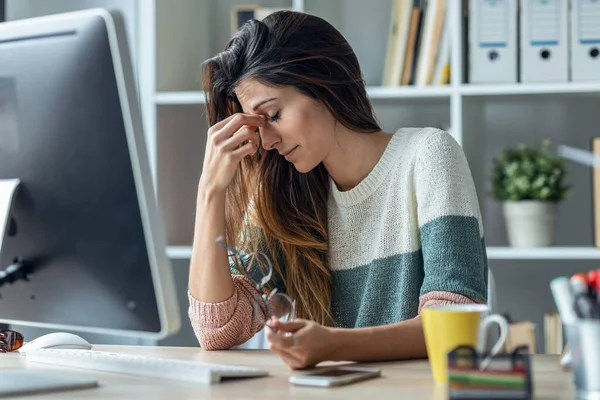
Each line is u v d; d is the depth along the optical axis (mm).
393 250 1655
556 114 2906
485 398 816
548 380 999
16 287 1043
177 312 969
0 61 1007
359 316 1680
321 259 1744
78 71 944
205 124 3014
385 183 1661
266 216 1727
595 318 853
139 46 2816
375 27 3014
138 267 945
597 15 2590
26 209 1006
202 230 1492
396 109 2980
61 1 3002
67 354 1176
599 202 2619
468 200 1515
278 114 1558
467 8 2715
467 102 2754
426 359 1252
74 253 982
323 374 1049
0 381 971
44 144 981
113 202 944
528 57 2625
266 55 1542
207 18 3074
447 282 1381
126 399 896
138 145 931
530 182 2650
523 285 2936
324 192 1747
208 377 1002
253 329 1513
